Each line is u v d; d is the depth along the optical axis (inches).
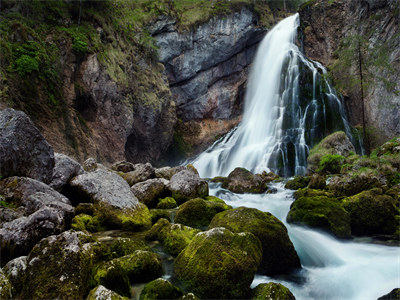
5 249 185.3
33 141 289.7
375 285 198.2
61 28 690.8
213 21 1091.3
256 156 946.7
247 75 1224.8
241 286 163.5
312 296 186.2
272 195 469.1
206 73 1134.4
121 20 893.8
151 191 373.7
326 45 1105.4
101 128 728.3
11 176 267.9
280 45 1141.1
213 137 1168.2
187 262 179.8
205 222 292.4
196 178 398.0
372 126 872.9
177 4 1116.5
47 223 204.4
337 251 260.4
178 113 1127.0
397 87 828.6
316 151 676.1
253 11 1172.5
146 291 157.6
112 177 337.1
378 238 294.7
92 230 267.4
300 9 1199.6
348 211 317.7
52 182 303.6
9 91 537.0
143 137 904.9
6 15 619.8
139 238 254.1
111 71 766.5
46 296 144.6
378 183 388.5
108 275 158.2
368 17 979.3
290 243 224.7
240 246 178.5
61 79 648.4
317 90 949.2
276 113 1023.6
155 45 972.6
